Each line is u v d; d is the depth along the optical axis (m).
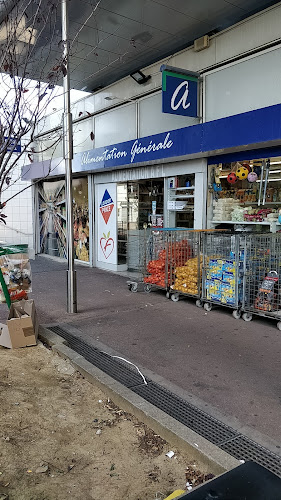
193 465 2.48
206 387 3.57
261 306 5.40
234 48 6.53
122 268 9.80
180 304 6.55
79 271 9.85
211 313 6.00
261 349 4.49
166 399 3.33
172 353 4.39
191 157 7.19
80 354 4.26
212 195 7.27
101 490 2.23
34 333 4.42
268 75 6.09
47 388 3.44
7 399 3.15
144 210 9.11
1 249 4.74
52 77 3.58
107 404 3.23
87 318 5.75
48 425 2.85
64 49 4.14
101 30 7.18
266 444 2.70
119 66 9.01
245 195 7.16
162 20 6.86
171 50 8.14
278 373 3.86
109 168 9.12
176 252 6.72
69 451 2.57
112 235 9.74
